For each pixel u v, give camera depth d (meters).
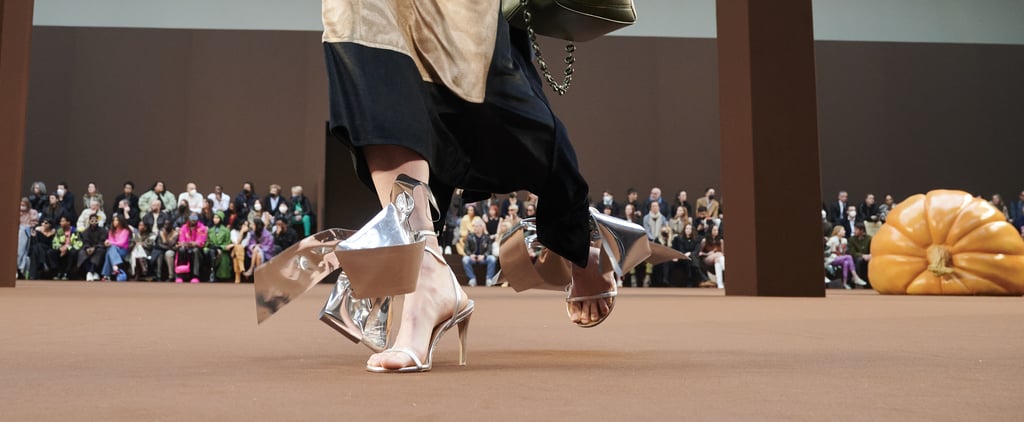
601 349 1.89
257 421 0.84
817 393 1.09
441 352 1.80
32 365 1.45
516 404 0.97
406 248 1.29
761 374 1.34
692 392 1.10
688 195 16.00
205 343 2.00
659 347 1.93
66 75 15.32
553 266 1.92
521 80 1.64
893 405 0.98
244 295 6.05
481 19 1.59
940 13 16.73
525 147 1.62
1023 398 1.05
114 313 3.45
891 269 8.09
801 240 6.33
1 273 7.16
